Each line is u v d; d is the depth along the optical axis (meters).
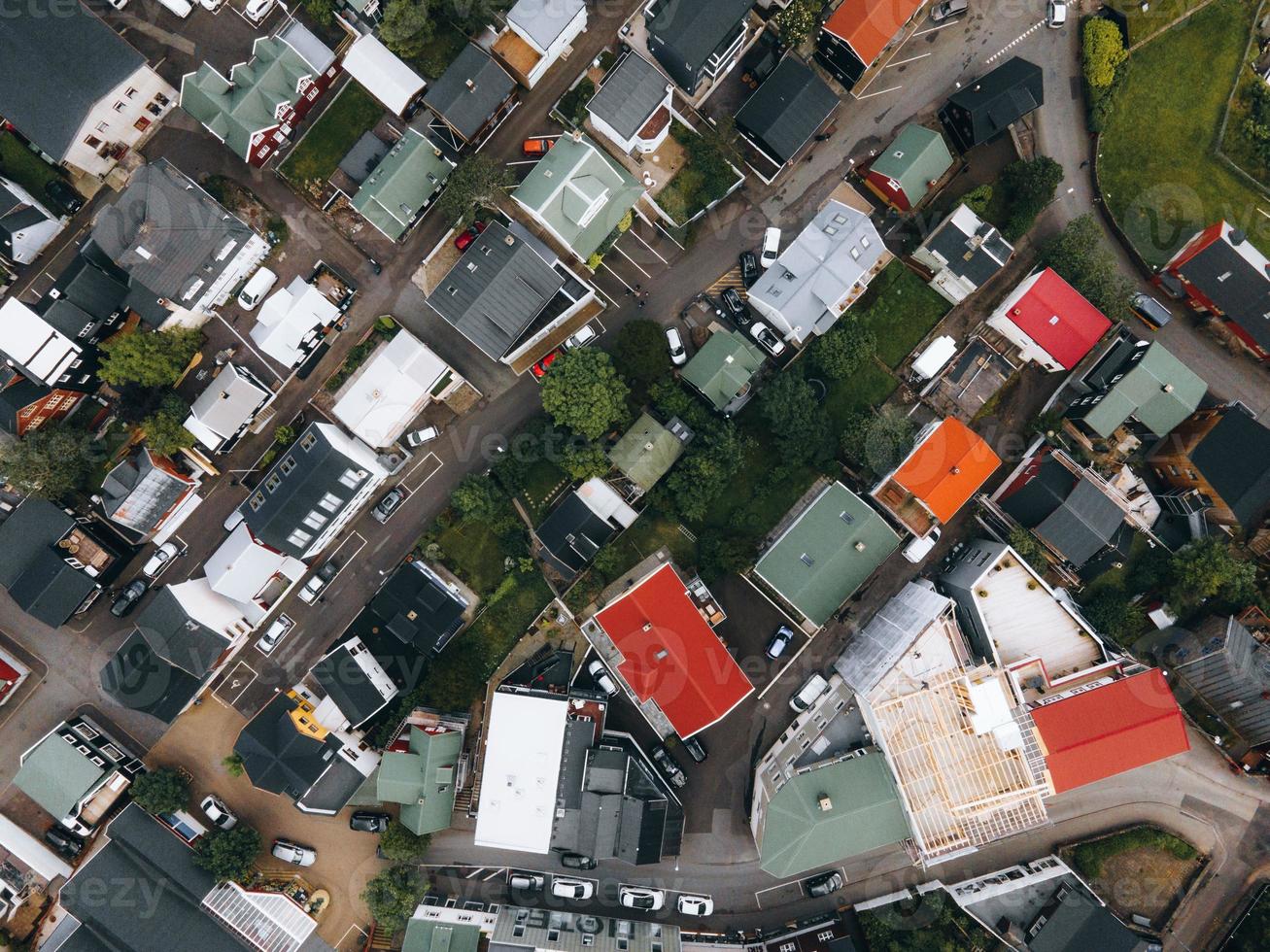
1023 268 59.22
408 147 55.94
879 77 58.53
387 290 59.03
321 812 56.62
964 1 58.00
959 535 59.06
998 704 50.66
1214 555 54.91
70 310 54.41
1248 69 58.31
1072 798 58.97
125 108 55.50
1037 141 58.62
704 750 59.03
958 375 58.50
